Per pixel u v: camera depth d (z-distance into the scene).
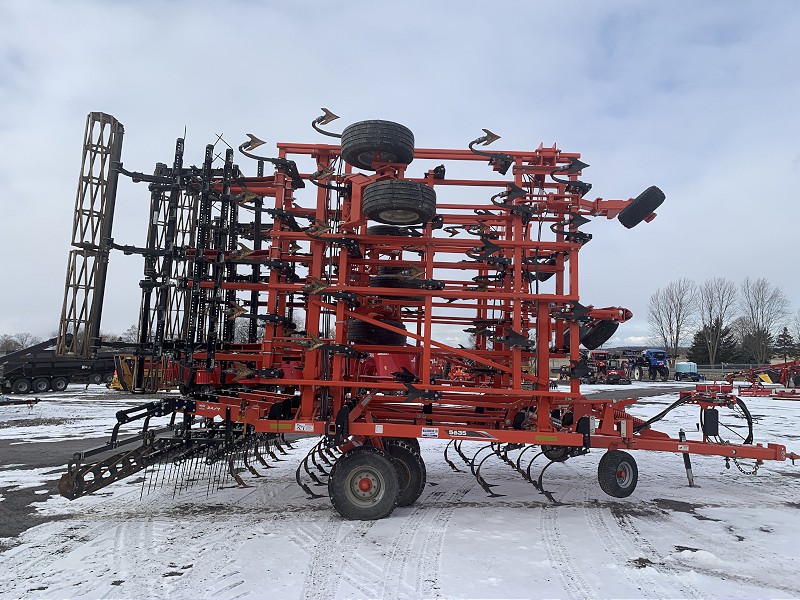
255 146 5.74
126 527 4.97
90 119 5.91
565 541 4.65
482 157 6.10
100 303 5.76
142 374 6.11
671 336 61.91
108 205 5.83
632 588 3.71
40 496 6.16
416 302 6.04
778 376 34.66
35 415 15.18
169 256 5.92
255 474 6.92
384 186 5.00
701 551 4.34
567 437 5.64
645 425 6.49
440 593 3.58
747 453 6.16
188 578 3.82
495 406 6.26
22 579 3.81
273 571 3.94
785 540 4.78
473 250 5.77
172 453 5.85
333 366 5.57
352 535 4.74
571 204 6.12
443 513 5.50
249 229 6.90
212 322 5.82
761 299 60.03
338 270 5.83
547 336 5.73
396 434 5.47
